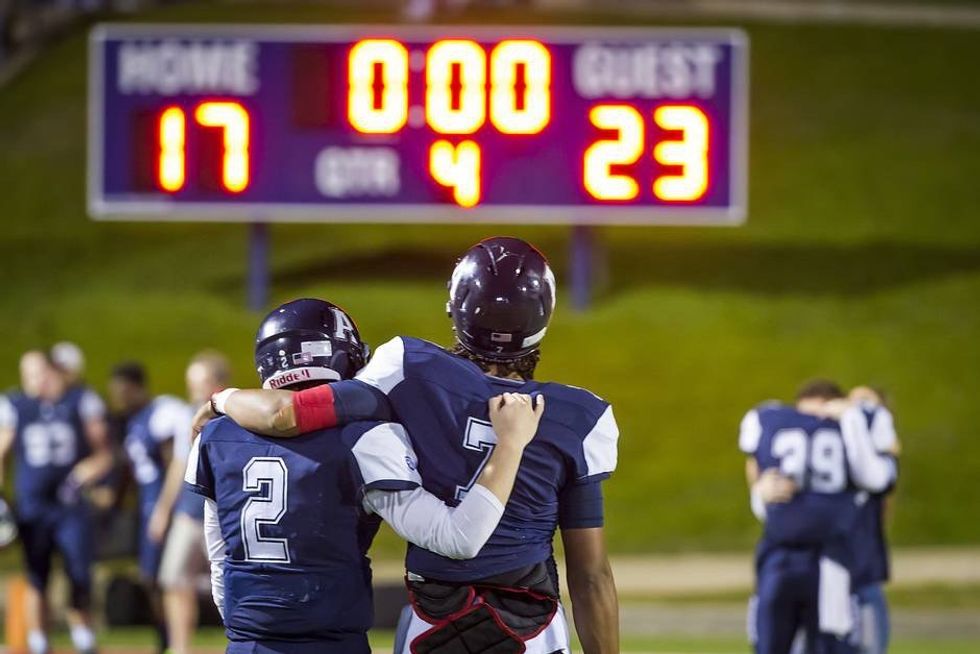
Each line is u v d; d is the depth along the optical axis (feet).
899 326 228.63
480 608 32.40
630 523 173.17
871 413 63.72
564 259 254.68
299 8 323.57
